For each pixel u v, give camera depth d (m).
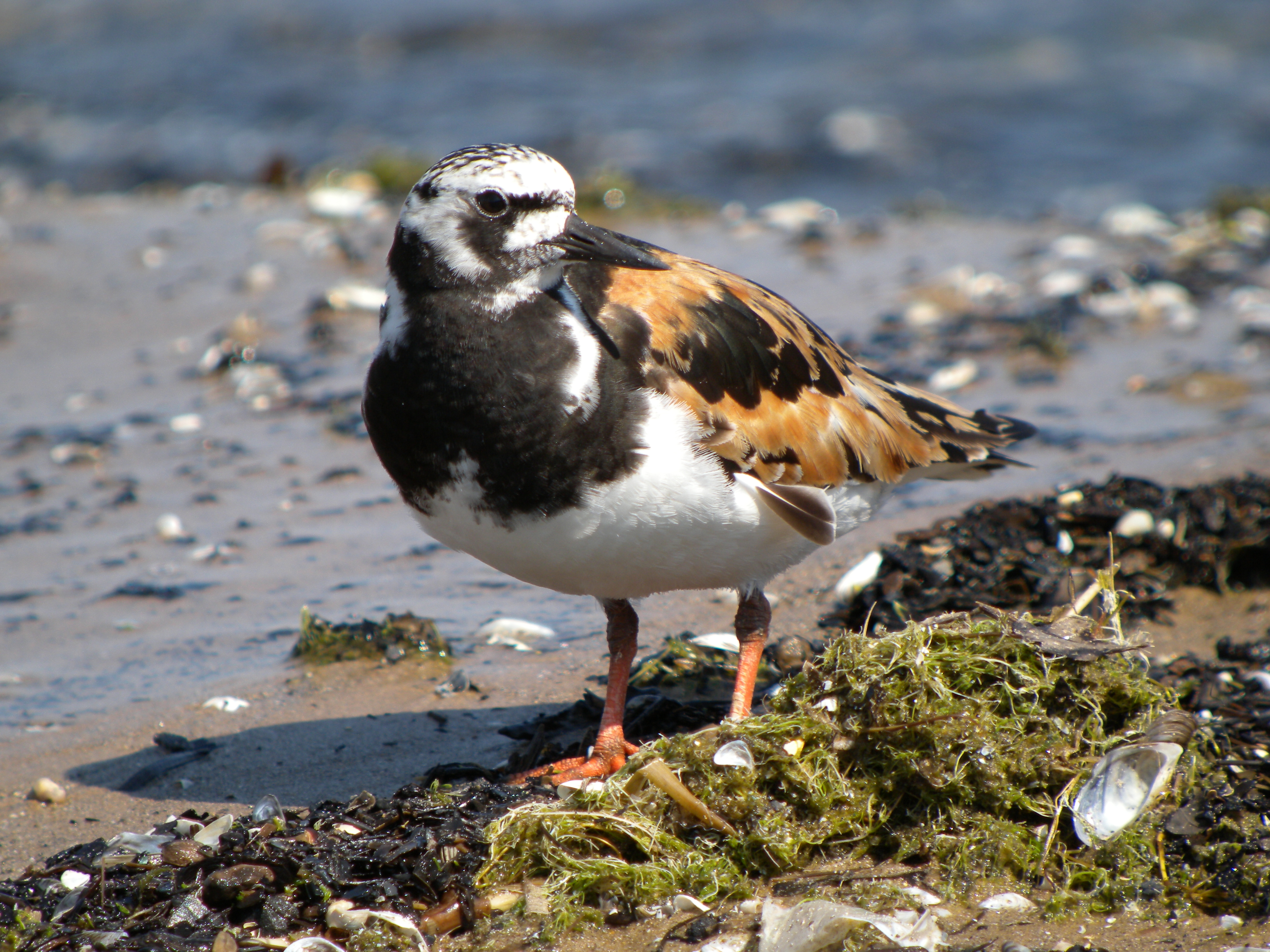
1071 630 7.70
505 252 7.64
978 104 39.22
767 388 8.47
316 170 30.31
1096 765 7.11
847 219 26.80
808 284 21.45
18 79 44.19
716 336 8.22
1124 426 15.54
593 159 33.84
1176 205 29.61
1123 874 6.76
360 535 13.47
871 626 10.48
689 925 6.75
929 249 23.33
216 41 49.66
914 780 7.21
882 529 12.73
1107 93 40.06
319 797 8.49
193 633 11.28
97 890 7.31
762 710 8.66
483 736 9.29
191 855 7.48
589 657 10.56
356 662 10.55
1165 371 17.41
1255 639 10.31
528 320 7.64
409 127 37.47
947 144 35.38
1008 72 42.75
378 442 8.03
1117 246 23.25
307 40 49.41
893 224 25.31
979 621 7.79
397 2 54.84
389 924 6.86
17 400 17.39
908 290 20.95
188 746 9.26
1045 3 51.56
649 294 8.21
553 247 7.70
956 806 7.16
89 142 36.19
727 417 8.13
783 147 35.00
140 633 11.33
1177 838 6.96
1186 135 35.62
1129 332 19.06
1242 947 6.24
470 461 7.66
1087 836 6.91
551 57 46.91
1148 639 8.01
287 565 12.75
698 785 7.32
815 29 49.53
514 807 7.63
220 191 27.83
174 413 16.94
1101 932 6.47
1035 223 25.58
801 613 11.11
